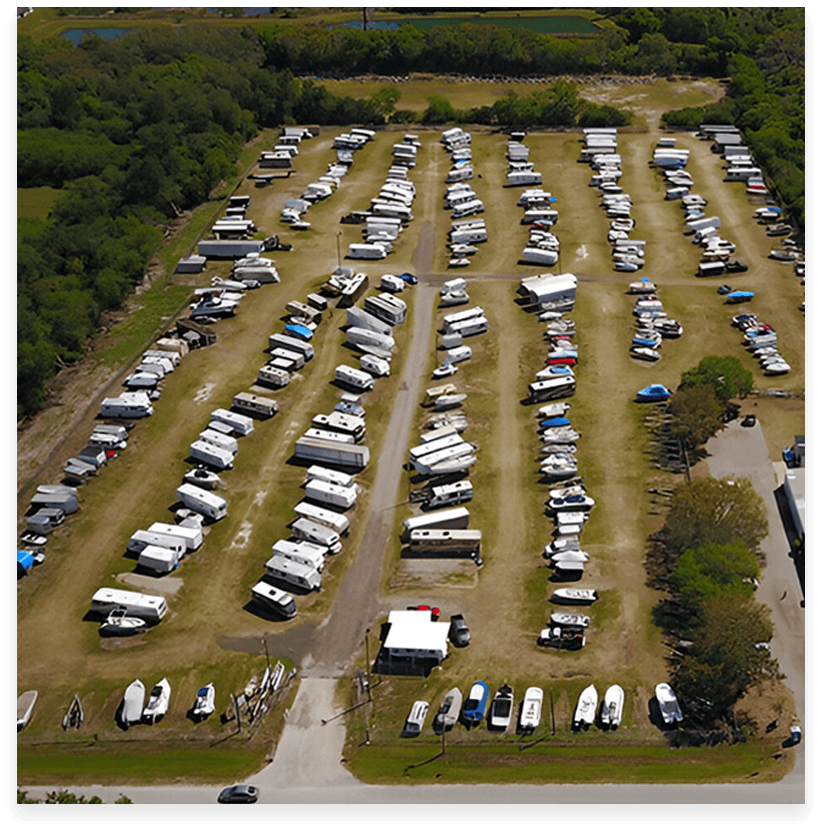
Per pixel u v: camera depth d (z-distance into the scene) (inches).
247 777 3759.8
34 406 5925.2
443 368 6215.6
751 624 3887.8
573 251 7706.7
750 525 4559.5
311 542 4827.8
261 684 4141.2
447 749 3823.8
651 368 6190.9
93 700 4131.4
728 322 6697.8
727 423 5644.7
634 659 4168.3
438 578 4645.7
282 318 6865.2
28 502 5211.6
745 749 3762.3
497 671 4148.6
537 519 4987.7
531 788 3641.7
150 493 5265.8
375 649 4291.3
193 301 7126.0
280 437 5659.5
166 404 5969.5
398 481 5305.1
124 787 3742.6
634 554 4719.5
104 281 6924.2
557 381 5905.5
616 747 3794.3
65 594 4670.3
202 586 4667.8
